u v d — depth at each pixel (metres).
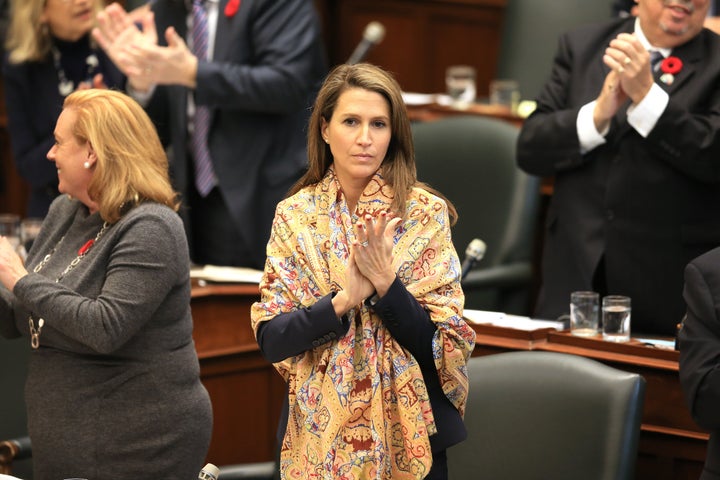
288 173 14.79
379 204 8.10
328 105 8.16
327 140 8.25
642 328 12.29
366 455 7.93
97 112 10.01
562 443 9.88
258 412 14.00
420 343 7.92
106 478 10.13
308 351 8.20
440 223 8.10
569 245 12.49
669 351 10.77
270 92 14.27
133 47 13.94
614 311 11.19
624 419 9.66
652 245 12.06
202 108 14.72
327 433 7.93
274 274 8.21
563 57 12.96
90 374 10.09
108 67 15.75
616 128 12.16
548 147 12.45
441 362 7.96
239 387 13.82
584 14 19.98
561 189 12.65
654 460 10.91
